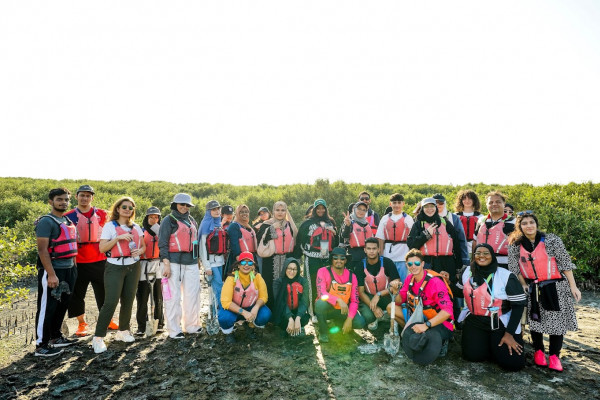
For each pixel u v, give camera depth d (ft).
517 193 40.55
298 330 17.84
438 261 18.61
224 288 18.03
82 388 13.92
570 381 14.17
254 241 20.74
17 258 25.62
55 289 16.46
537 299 15.05
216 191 75.51
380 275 19.15
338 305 18.12
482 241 18.60
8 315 22.49
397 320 17.79
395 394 13.44
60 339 17.54
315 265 20.75
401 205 20.76
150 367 15.57
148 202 53.06
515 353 14.76
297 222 43.78
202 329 19.81
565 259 14.71
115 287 17.13
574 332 19.20
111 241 16.93
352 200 46.32
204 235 20.15
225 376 14.82
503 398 13.07
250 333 18.48
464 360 16.16
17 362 16.03
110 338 18.76
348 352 17.04
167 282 18.42
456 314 19.03
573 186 44.39
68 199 17.28
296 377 14.75
